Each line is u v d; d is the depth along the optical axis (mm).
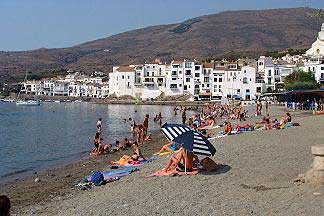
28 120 101750
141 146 42906
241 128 44000
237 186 18375
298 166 21672
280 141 31938
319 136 34750
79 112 138375
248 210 14438
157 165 26266
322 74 143750
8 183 26828
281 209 14125
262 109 94375
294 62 174250
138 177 22891
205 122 60281
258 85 168625
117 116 111438
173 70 184250
